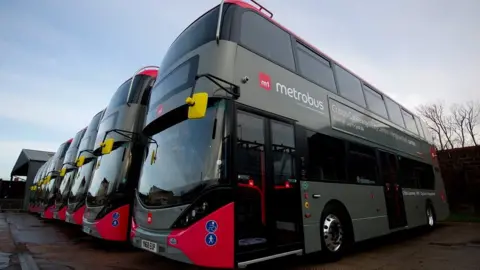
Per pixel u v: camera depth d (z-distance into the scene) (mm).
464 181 16172
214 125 4273
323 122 6340
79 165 9391
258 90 4926
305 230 5184
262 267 5434
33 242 9445
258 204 4398
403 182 9289
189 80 4895
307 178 5508
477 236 9414
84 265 6023
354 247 7746
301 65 6293
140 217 4879
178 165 4547
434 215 11062
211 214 3877
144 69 8570
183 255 3881
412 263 5766
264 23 5691
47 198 16172
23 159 35688
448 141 32531
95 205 7484
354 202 6703
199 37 5258
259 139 4684
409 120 11367
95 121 11375
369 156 7785
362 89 8531
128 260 6496
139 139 7734
